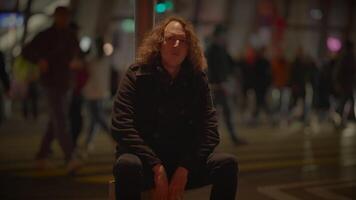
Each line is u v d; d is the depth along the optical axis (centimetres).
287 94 1372
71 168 649
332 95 1312
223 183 331
